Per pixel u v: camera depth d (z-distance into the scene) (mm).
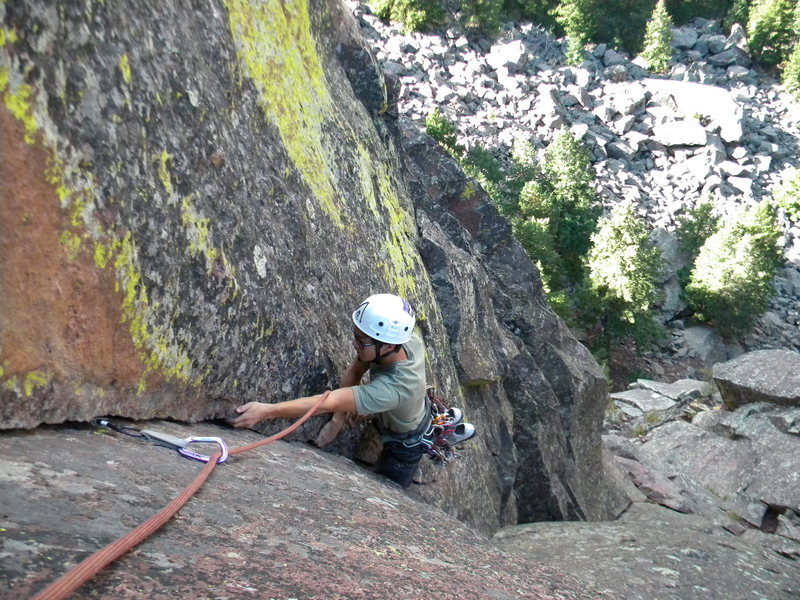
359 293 4500
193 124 2865
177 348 2709
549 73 55000
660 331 37469
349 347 4152
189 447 2635
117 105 2369
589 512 8070
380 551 2225
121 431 2461
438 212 7180
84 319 2211
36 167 1995
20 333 1988
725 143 53656
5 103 1899
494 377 6309
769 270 40625
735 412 13492
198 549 1728
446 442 4043
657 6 60344
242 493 2305
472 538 3098
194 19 3152
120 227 2326
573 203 43906
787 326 43938
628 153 51656
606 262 36594
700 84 57688
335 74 5637
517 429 7254
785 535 10102
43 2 2029
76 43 2188
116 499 1855
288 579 1719
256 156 3510
